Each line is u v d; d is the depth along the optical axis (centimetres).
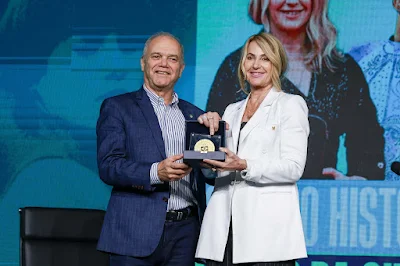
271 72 418
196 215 437
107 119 429
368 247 595
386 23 597
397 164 426
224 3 607
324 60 600
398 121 595
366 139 597
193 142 400
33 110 621
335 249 597
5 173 621
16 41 623
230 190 405
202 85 607
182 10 610
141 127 426
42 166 620
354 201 597
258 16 605
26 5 623
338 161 598
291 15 602
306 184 599
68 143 619
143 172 406
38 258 482
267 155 402
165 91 441
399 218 594
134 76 614
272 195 399
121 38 616
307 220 598
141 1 614
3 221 620
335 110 599
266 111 411
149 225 417
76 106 619
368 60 597
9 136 621
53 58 621
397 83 595
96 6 617
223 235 402
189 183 432
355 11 598
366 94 597
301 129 405
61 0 621
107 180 417
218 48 607
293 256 394
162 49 435
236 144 410
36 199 620
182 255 427
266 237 393
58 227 486
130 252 415
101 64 617
